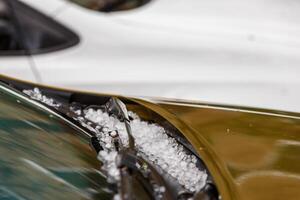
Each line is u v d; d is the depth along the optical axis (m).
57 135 2.87
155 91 5.31
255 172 2.85
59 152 2.75
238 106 3.46
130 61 5.42
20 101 3.04
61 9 5.54
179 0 5.93
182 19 5.71
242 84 5.33
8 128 2.82
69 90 3.26
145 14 5.69
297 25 5.88
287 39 5.70
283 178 2.83
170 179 2.64
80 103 3.19
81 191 2.53
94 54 5.44
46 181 2.55
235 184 2.73
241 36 5.64
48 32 5.50
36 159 2.67
